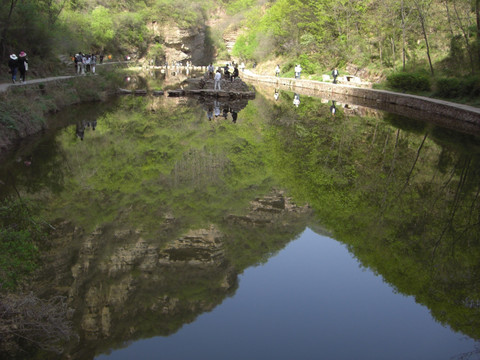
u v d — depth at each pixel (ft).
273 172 41.57
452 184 36.55
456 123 65.00
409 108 84.17
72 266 22.09
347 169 42.24
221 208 31.99
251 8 275.18
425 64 101.50
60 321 16.63
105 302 19.03
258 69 203.21
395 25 112.06
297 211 31.30
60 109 73.31
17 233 22.74
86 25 159.94
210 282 21.22
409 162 43.80
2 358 15.03
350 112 80.53
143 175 39.45
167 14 237.25
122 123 64.34
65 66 104.73
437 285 21.42
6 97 52.06
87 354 15.57
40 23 89.66
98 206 31.17
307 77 150.41
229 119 72.18
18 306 16.22
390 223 29.12
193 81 141.90
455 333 17.58
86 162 42.37
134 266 22.65
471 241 26.14
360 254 24.84
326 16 142.00
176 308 18.94
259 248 25.57
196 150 50.11
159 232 27.40
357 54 130.82
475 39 87.40
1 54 78.48
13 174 36.86
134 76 152.97
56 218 28.25
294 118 73.87
